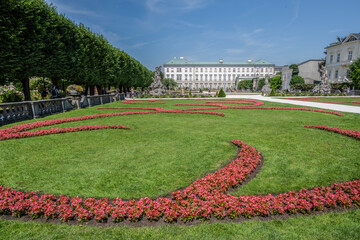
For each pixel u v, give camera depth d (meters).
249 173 4.34
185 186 3.94
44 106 12.71
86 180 4.14
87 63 22.08
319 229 2.82
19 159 5.19
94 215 3.03
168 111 14.23
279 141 6.93
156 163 4.97
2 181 4.07
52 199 3.43
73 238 2.65
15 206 3.08
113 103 22.66
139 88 67.19
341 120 11.23
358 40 50.12
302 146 6.39
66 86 30.52
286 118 11.90
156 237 2.66
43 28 14.56
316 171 4.61
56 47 16.22
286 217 3.10
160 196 3.62
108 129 8.64
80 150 5.91
